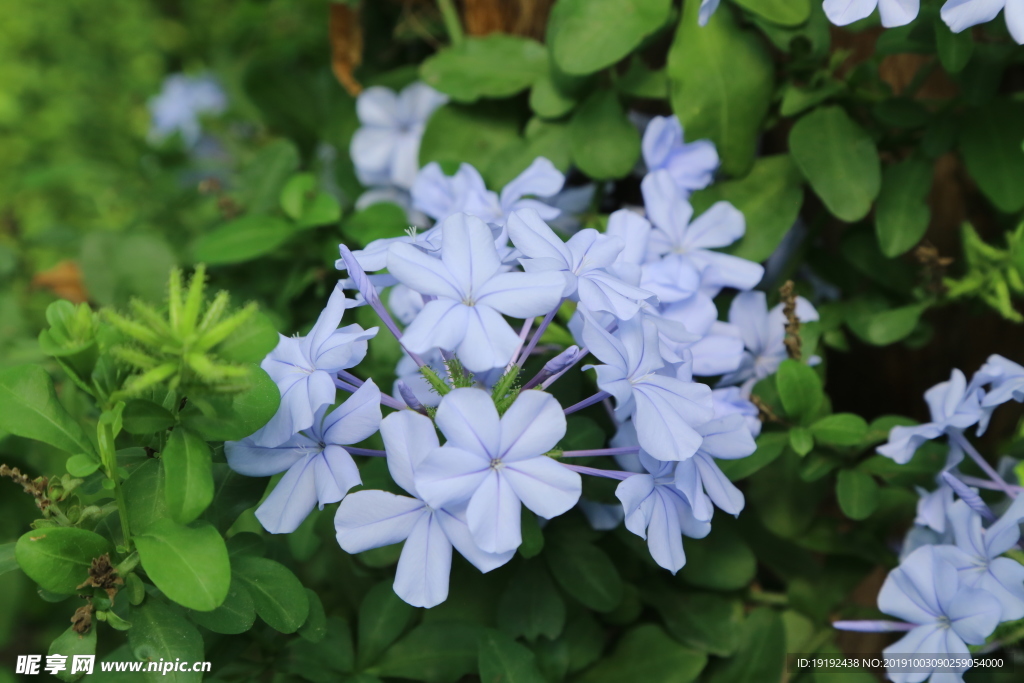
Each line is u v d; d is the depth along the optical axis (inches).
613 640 13.1
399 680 12.1
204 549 10.0
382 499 10.1
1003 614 11.0
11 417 10.3
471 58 14.5
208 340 9.5
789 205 13.3
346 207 16.8
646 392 10.2
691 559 12.9
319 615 11.0
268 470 10.5
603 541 12.8
